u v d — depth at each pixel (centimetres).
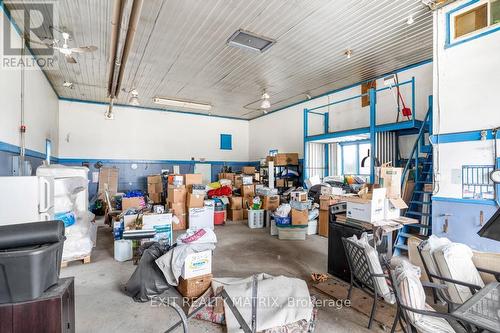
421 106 525
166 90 719
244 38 433
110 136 862
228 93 745
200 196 593
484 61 300
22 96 407
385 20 385
